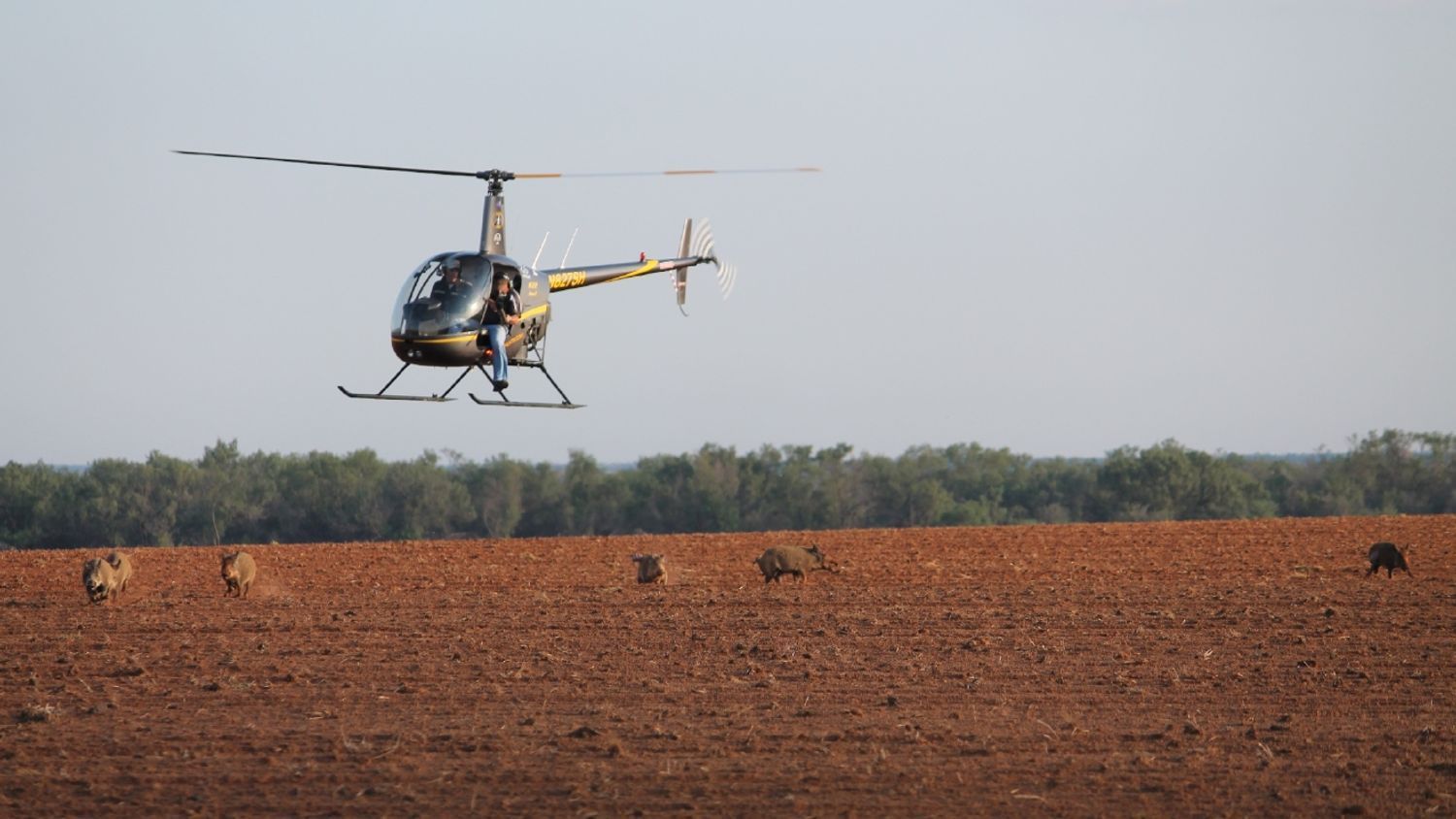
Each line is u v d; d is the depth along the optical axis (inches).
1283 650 2881.4
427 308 3127.5
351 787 1905.8
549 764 2015.3
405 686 2571.4
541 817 1765.5
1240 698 2433.6
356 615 3560.5
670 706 2405.3
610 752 2074.3
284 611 3654.0
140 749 2124.8
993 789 1873.8
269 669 2773.1
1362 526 6702.8
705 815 1764.3
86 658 2925.7
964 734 2169.0
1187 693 2475.4
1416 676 2596.0
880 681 2603.3
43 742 2161.7
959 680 2603.3
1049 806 1796.3
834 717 2304.4
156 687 2598.4
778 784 1900.8
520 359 3398.1
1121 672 2672.2
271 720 2321.6
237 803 1834.4
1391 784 1893.5
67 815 1792.6
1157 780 1913.1
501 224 3378.4
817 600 3818.9
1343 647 2908.5
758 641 3078.2
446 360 3154.5
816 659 2844.5
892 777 1929.1
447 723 2287.2
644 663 2824.8
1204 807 1791.3
